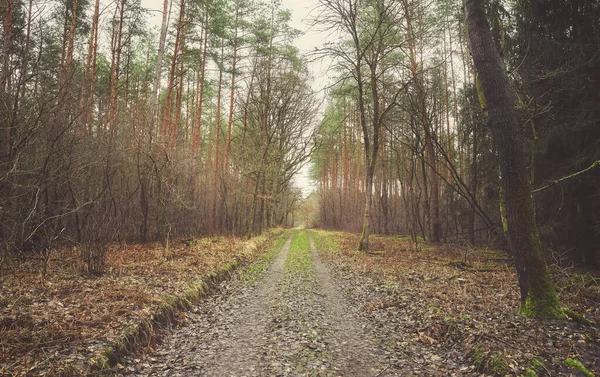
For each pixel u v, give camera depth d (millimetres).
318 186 61219
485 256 14867
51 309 6145
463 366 5062
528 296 6113
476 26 6562
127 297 7168
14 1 10867
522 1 13711
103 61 24672
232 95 25938
